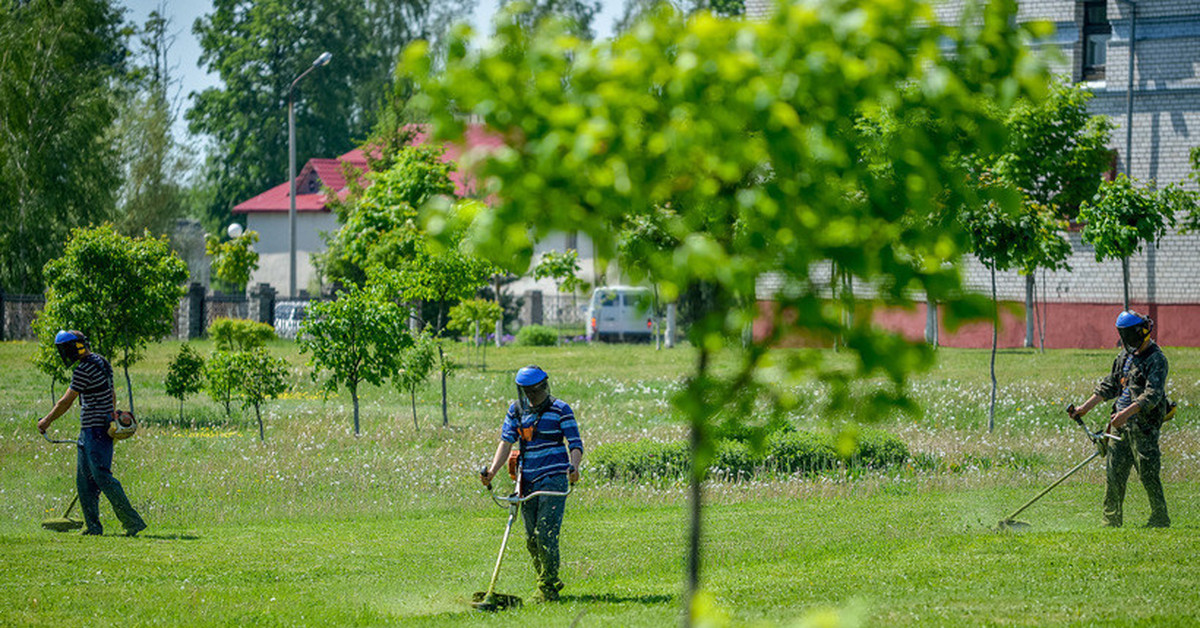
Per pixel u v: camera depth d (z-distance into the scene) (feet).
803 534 86.94
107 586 68.33
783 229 30.14
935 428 157.99
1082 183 206.49
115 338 175.73
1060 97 199.11
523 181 30.32
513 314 411.34
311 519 102.73
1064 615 52.85
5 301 345.51
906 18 29.84
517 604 63.72
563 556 81.00
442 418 180.24
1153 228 179.42
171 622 58.44
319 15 629.10
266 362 159.12
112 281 173.78
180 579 71.41
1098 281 268.62
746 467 124.67
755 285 31.01
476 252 31.14
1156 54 264.52
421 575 74.08
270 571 74.64
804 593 60.39
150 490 116.67
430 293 173.78
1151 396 81.61
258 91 631.97
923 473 124.26
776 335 30.60
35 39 381.19
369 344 163.94
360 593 67.62
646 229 33.42
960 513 96.99
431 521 101.76
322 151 634.84
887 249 30.37
